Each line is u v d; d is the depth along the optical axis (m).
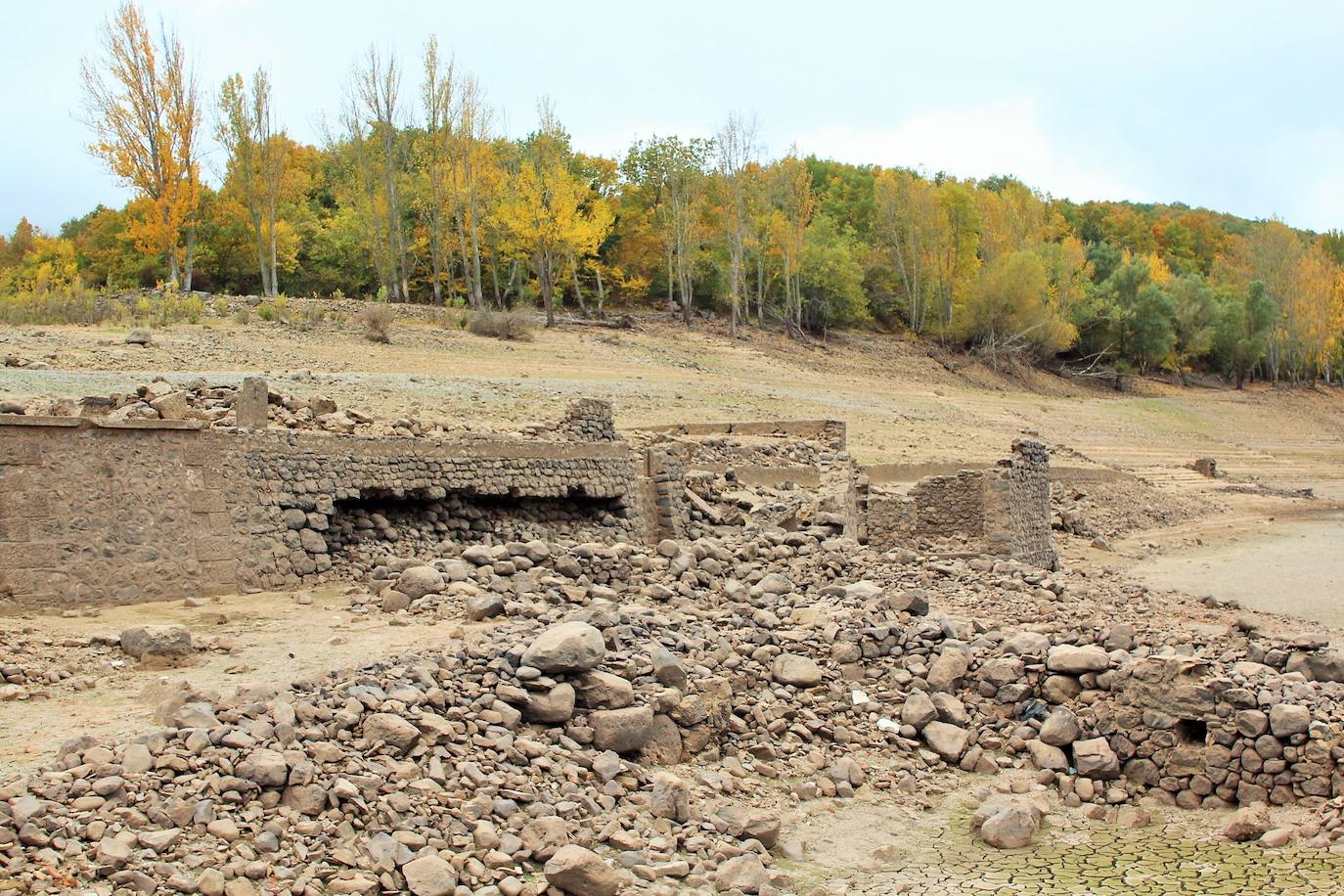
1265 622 20.05
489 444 20.66
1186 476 56.81
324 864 8.69
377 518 18.98
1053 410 70.69
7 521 14.93
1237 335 99.19
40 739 10.00
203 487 16.72
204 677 12.05
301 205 78.31
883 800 12.16
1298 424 85.88
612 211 83.19
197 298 50.06
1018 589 20.33
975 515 27.97
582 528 22.14
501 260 74.81
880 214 95.38
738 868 9.76
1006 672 14.05
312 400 21.53
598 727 11.45
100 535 15.67
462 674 11.64
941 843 11.20
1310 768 11.77
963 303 86.94
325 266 73.25
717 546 19.66
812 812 11.69
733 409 48.50
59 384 28.66
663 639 13.75
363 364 44.12
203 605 15.80
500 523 20.92
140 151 58.34
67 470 15.51
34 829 8.25
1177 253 143.38
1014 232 96.88
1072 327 87.00
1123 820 11.84
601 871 9.08
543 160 70.12
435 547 19.16
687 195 77.44
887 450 45.91
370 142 74.75
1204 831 11.54
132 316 47.56
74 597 15.34
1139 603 21.17
